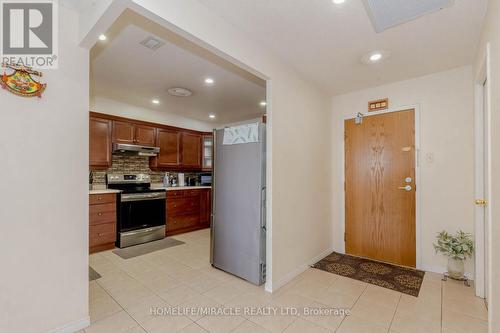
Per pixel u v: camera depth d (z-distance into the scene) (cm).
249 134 257
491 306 159
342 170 355
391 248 312
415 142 297
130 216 378
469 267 261
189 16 163
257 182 249
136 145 413
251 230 253
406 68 272
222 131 286
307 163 300
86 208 177
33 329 153
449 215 275
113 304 209
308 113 304
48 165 159
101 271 279
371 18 185
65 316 166
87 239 177
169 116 499
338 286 247
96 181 397
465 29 198
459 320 190
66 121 167
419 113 294
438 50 233
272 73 239
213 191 295
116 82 331
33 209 153
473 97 258
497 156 144
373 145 327
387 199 316
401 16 182
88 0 158
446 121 278
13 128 146
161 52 249
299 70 278
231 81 328
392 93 313
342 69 275
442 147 280
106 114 381
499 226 139
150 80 324
